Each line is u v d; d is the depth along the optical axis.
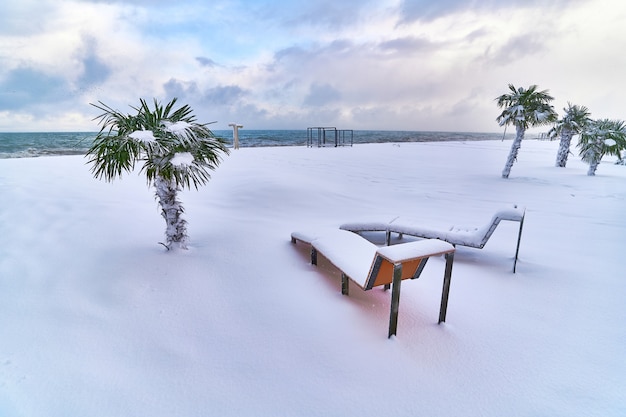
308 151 26.08
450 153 28.80
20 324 2.81
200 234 5.48
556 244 6.20
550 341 3.14
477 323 3.41
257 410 2.20
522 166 20.30
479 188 12.12
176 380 2.41
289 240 5.56
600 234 6.86
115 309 3.15
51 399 2.13
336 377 2.54
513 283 4.44
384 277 3.32
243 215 7.15
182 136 3.96
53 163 13.12
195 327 3.05
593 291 4.23
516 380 2.60
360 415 2.20
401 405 2.30
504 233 6.93
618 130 16.20
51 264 3.86
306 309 3.48
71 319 2.94
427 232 5.60
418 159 22.55
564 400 2.40
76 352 2.57
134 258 4.19
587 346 3.08
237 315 3.29
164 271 3.94
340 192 10.30
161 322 3.07
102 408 2.12
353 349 2.87
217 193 8.99
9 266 3.73
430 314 3.54
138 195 8.17
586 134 16.34
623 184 13.38
